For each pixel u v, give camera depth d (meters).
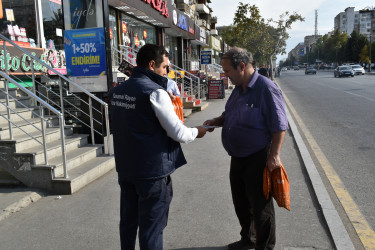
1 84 6.50
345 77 38.47
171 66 15.98
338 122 9.30
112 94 2.44
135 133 2.24
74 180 4.48
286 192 2.47
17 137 4.95
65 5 6.38
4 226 3.58
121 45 11.63
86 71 6.43
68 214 3.82
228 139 2.69
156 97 2.18
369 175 4.80
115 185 4.76
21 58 7.50
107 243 3.15
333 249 2.85
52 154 5.05
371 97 15.23
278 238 3.07
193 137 2.36
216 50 38.53
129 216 2.53
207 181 4.76
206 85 18.36
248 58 2.53
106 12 6.27
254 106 2.51
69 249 3.06
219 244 3.04
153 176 2.24
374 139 7.04
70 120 7.44
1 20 7.48
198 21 38.59
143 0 12.46
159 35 16.47
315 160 5.66
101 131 6.30
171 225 3.45
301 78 43.78
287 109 12.47
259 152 2.58
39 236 3.33
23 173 4.57
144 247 2.32
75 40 6.43
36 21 8.59
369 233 3.09
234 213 3.66
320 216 3.48
